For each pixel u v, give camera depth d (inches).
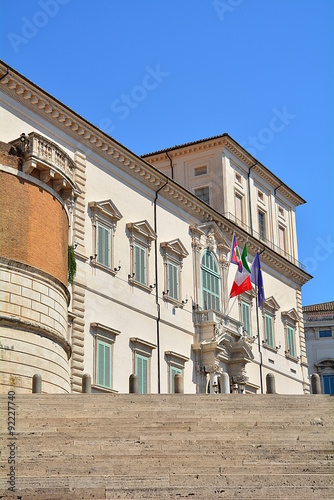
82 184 1606.8
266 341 2272.4
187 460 689.6
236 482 644.7
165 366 1788.9
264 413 880.3
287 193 2628.0
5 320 1165.1
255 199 2411.4
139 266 1759.4
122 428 780.6
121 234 1717.5
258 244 2297.0
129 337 1676.9
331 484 647.8
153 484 629.0
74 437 738.8
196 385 1903.3
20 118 1459.2
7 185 1235.2
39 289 1245.1
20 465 652.7
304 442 767.1
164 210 1902.1
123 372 1636.3
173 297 1866.4
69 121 1577.3
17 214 1239.5
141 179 1819.6
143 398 920.9
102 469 657.0
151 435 765.3
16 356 1166.3
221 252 2122.3
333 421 856.9
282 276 2472.9
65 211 1382.9
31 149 1263.5
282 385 2330.2
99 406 869.2
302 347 2513.5
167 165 2354.8
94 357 1553.9
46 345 1232.8
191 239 1996.8
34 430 757.9
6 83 1412.4
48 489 600.1
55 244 1317.7
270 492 617.9
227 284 2118.6
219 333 1937.7
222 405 909.2
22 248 1234.6
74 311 1512.1
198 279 1979.6
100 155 1688.0
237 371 2009.1
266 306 2320.4
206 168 2285.9
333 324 3152.1
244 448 735.1
